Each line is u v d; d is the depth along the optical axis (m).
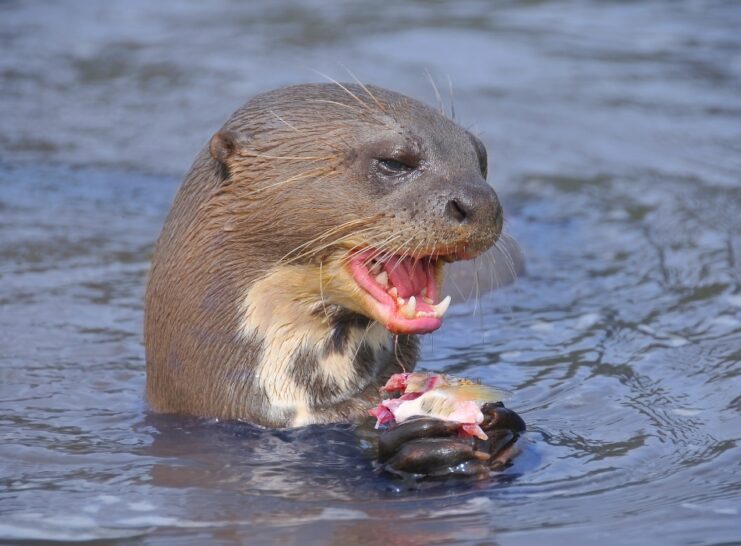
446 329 17.97
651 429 13.84
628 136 27.69
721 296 18.73
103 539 11.10
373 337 14.13
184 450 13.37
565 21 36.59
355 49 33.62
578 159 26.42
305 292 13.57
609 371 15.97
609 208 23.89
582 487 12.16
